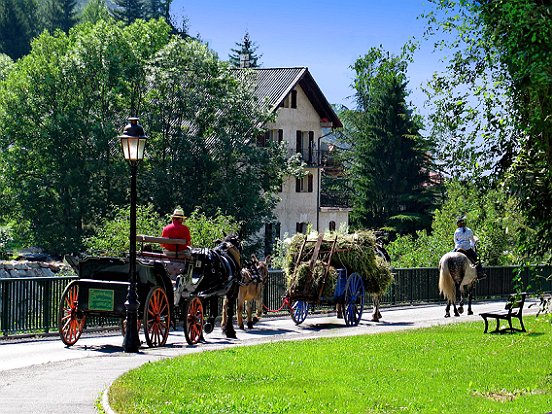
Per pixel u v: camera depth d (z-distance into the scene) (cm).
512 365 1667
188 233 2084
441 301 3797
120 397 1258
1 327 2133
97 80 6181
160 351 1861
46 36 6719
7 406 1232
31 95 6153
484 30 1493
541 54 1395
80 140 6019
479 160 1568
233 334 2278
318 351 1841
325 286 2578
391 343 2009
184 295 2044
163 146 6106
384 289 2777
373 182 8381
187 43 6159
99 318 2402
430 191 8362
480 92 1535
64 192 6075
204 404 1224
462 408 1250
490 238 4097
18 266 3003
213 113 6075
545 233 1583
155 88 6122
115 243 3362
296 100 7281
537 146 1534
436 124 1582
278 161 6194
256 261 2559
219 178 6044
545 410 1235
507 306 2216
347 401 1283
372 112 8444
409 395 1341
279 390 1359
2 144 6169
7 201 6119
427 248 4362
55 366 1591
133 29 6762
